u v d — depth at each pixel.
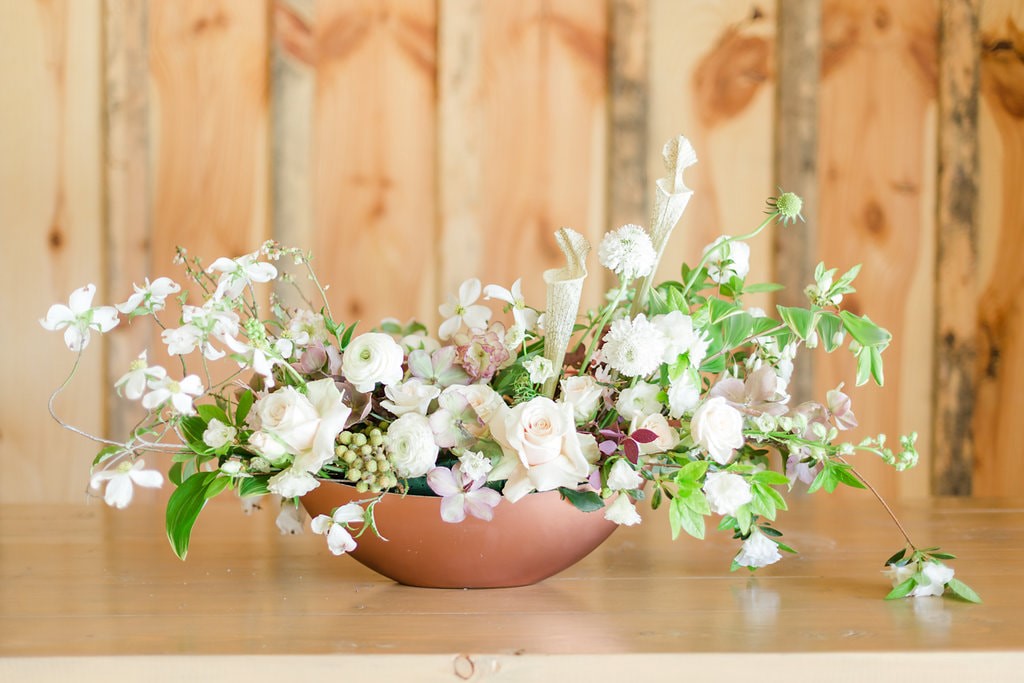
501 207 3.45
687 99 3.48
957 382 3.51
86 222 3.40
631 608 2.20
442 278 3.44
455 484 2.16
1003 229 3.53
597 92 3.46
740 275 2.31
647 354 2.15
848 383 3.51
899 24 3.49
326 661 2.06
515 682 2.06
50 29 3.38
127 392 2.12
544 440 2.13
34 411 3.39
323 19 3.41
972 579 2.31
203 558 2.42
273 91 3.39
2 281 3.38
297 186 3.41
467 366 2.21
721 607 2.21
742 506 2.22
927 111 3.51
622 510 2.17
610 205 3.45
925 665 2.07
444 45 3.41
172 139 3.40
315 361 2.22
